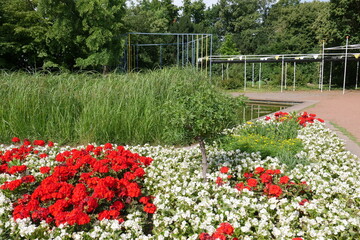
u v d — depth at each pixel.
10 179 3.82
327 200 3.39
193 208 3.20
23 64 25.31
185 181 3.96
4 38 22.55
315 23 30.45
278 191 3.29
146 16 38.94
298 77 30.42
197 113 3.67
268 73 34.72
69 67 26.47
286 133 6.77
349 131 8.16
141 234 2.79
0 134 6.37
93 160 3.93
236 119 3.97
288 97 19.84
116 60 24.97
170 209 3.16
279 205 3.26
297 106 14.38
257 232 2.73
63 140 6.30
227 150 5.56
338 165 4.82
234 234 2.71
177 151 5.52
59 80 7.69
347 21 26.11
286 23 43.06
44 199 3.08
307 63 35.00
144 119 6.56
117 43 24.95
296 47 40.88
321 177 4.11
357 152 5.94
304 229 2.89
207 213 2.99
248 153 5.19
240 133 6.77
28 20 23.31
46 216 2.88
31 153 5.11
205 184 3.71
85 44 25.25
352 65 28.73
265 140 6.16
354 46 23.36
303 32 41.16
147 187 3.79
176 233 2.73
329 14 26.72
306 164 4.82
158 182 3.99
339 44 27.30
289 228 2.82
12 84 7.04
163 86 7.39
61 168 3.58
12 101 6.63
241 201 3.24
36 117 6.49
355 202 3.40
